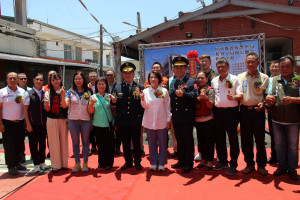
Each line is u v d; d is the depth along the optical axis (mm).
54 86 4285
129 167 4496
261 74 3828
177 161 4840
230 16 10836
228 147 5816
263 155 3855
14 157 4344
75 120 4277
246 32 10820
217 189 3457
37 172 4414
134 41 11773
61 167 4441
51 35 19688
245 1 10414
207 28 11312
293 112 3561
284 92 3635
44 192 3564
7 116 4277
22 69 11180
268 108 3748
